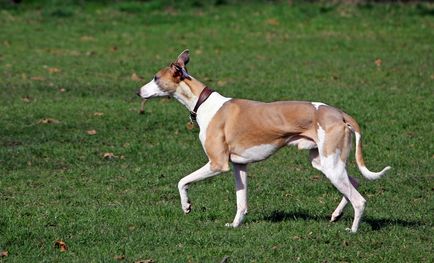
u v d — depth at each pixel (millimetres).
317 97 18969
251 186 13203
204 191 12906
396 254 9844
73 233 10695
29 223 11094
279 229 10867
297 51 24359
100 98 19062
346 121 10211
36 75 21406
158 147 15414
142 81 20891
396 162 14555
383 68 22031
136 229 10852
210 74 21500
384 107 18062
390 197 12664
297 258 9711
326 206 12078
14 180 13445
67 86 20219
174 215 11562
